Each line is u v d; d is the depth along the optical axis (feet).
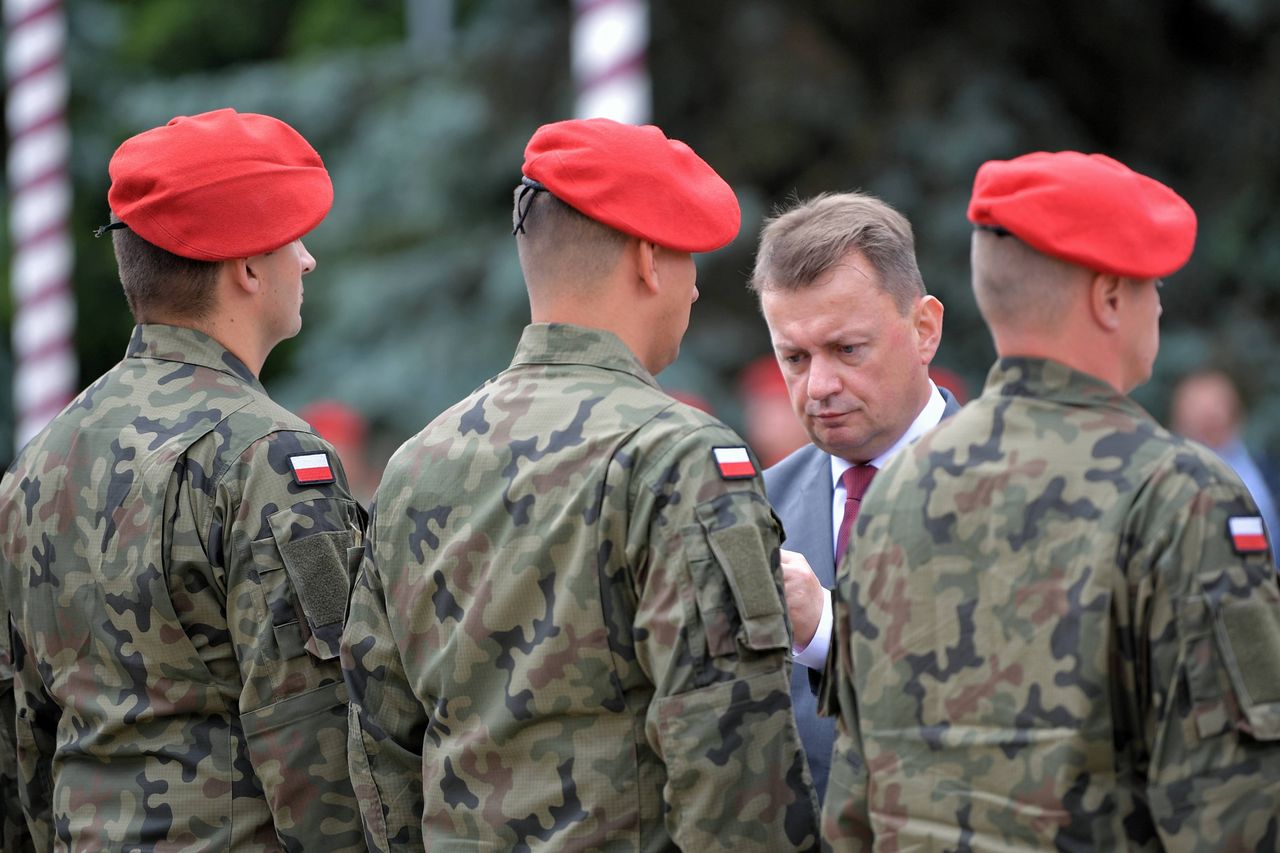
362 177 127.44
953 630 24.75
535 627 26.53
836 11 123.24
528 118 126.62
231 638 30.09
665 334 28.71
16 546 31.76
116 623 30.22
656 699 25.68
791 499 35.70
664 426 26.50
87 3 135.74
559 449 26.81
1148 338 25.75
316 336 128.77
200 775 30.04
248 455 30.07
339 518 30.48
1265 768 22.89
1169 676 23.12
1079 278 25.05
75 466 31.07
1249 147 125.59
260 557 29.60
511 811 26.55
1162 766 23.12
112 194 31.71
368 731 28.48
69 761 31.14
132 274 31.86
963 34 124.36
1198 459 23.85
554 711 26.40
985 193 25.55
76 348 143.23
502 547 26.86
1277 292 123.65
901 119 120.26
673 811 25.61
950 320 117.08
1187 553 23.20
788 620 26.58
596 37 67.77
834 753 26.76
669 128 122.83
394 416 119.44
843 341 32.78
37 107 75.46
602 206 27.53
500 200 128.57
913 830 24.80
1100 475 24.14
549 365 27.86
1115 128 132.36
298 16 157.28
